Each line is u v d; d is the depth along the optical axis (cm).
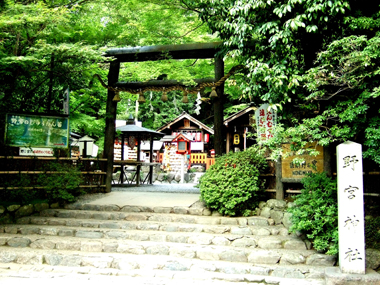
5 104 895
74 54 788
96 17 947
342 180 498
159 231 668
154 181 1781
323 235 564
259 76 590
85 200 854
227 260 569
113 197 893
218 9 688
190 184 1602
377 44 487
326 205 570
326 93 575
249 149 768
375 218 616
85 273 541
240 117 1794
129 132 1358
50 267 558
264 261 558
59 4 854
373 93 504
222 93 909
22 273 538
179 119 2111
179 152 1722
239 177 711
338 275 475
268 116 767
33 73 918
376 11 579
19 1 820
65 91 988
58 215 764
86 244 612
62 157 898
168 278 524
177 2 898
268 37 617
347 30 593
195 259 571
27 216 760
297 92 617
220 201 706
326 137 575
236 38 646
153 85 952
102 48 805
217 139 895
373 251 548
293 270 525
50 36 884
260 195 764
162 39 972
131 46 982
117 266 556
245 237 618
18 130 865
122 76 1116
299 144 570
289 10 541
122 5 902
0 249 610
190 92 935
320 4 525
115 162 1245
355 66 505
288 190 753
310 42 625
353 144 498
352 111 529
